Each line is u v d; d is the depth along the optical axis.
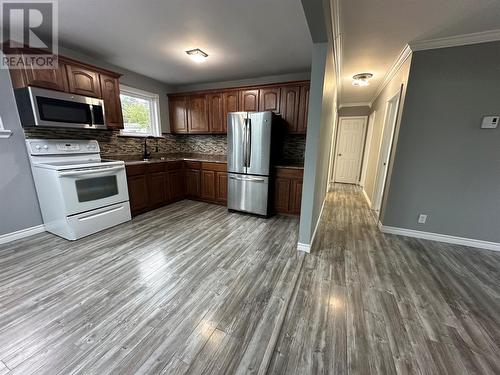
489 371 1.17
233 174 3.60
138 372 1.13
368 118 5.99
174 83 4.42
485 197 2.48
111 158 3.51
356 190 5.60
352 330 1.42
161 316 1.49
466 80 2.33
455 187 2.58
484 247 2.55
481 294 1.78
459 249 2.54
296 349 1.28
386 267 2.15
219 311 1.55
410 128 2.63
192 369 1.15
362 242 2.69
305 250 2.43
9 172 2.42
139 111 4.02
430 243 2.69
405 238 2.82
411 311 1.58
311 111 2.14
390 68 3.25
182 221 3.28
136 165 3.32
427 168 2.65
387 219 2.96
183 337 1.34
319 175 2.61
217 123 4.14
